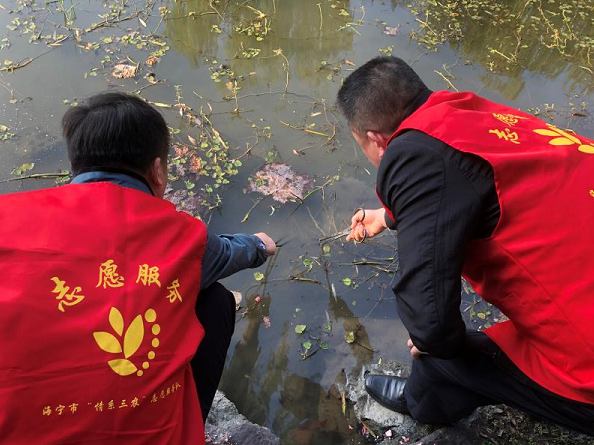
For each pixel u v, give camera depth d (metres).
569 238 1.33
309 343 2.51
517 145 1.41
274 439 2.09
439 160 1.37
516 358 1.57
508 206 1.35
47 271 1.17
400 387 2.23
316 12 4.68
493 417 2.17
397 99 1.60
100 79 3.83
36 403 1.09
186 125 3.51
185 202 3.03
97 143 1.39
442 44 4.40
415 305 1.44
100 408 1.15
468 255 1.49
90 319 1.17
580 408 1.47
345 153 3.41
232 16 4.55
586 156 1.44
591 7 4.97
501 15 4.78
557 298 1.35
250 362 2.48
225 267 1.70
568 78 4.16
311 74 4.02
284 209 3.06
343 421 2.28
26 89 3.70
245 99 3.77
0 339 1.09
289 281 2.78
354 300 2.71
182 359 1.30
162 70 3.95
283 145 3.44
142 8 4.57
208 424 2.13
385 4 4.84
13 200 1.27
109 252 1.24
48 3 4.52
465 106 1.56
